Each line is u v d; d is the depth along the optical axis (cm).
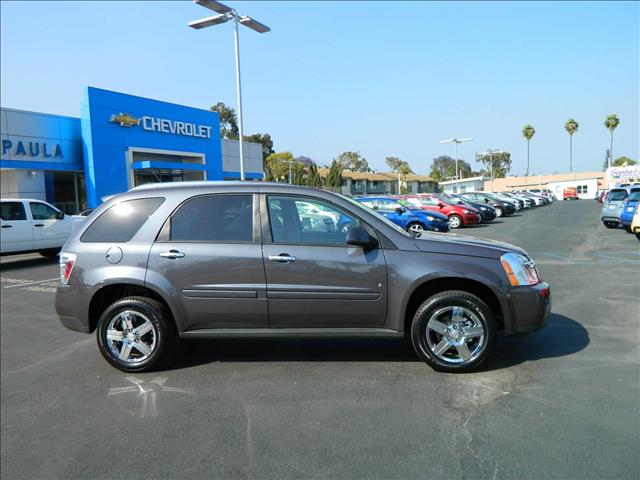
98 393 437
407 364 481
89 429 371
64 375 485
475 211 2294
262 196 479
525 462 307
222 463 318
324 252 457
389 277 451
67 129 2577
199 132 3316
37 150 2431
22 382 470
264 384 442
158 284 464
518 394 405
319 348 535
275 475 302
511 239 1691
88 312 480
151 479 304
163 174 3133
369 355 509
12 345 595
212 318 467
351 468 307
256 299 459
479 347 447
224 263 461
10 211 1355
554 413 371
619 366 464
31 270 1287
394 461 313
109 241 483
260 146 4106
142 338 482
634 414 366
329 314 458
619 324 604
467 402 393
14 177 2408
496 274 446
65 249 493
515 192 5994
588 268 1029
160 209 485
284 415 380
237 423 370
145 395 428
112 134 2684
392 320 455
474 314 446
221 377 462
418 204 2356
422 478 294
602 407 379
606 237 1686
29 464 327
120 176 2733
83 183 2755
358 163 11319
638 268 1016
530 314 448
